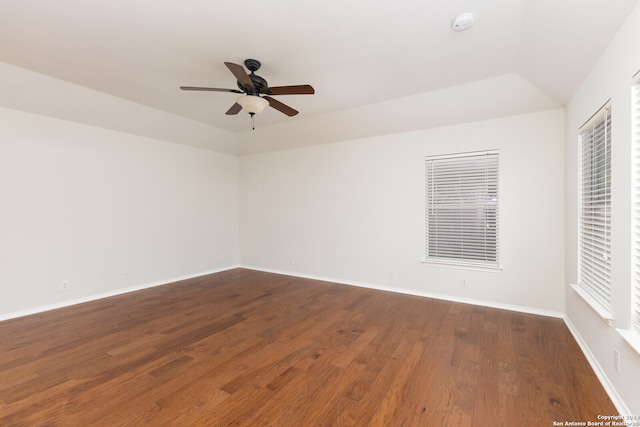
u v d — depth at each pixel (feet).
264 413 5.89
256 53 8.60
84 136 13.05
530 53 8.32
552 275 11.08
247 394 6.48
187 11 6.79
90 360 7.92
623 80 5.84
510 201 11.75
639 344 5.12
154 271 15.72
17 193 11.23
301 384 6.86
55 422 5.61
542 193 11.21
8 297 11.01
